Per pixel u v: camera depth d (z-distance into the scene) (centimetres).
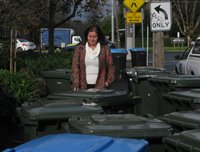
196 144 345
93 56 735
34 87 1028
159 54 1397
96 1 2109
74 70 742
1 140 729
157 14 1320
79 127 402
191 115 445
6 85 970
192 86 733
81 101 537
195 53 1500
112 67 752
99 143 320
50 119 482
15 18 1565
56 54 1817
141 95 879
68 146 319
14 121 729
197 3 6588
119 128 395
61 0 2042
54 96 626
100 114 461
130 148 321
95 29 733
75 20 2277
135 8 1684
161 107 730
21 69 1394
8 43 1521
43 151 316
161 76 819
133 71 944
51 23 2006
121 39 4234
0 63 1488
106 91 621
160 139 398
